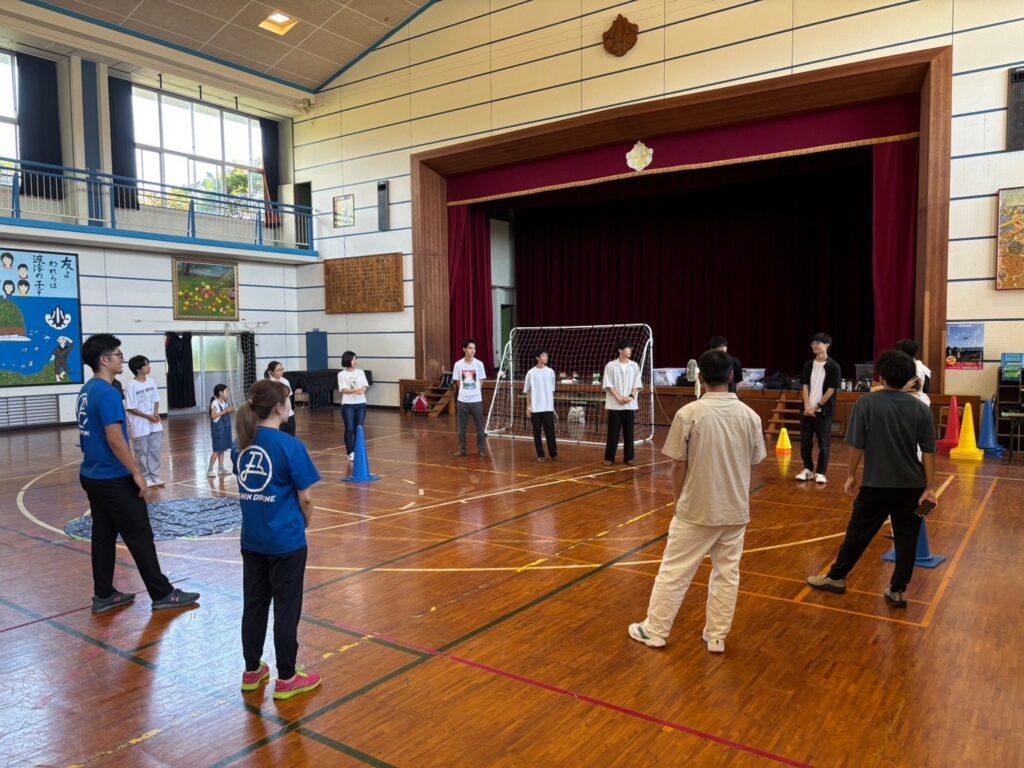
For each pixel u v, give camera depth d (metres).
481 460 9.49
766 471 8.41
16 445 11.62
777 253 15.61
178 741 2.91
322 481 8.21
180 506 7.07
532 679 3.40
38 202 14.09
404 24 15.74
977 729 2.91
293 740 2.90
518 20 14.01
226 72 15.70
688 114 12.20
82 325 14.34
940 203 10.16
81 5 13.05
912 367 4.02
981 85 9.85
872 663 3.52
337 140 17.36
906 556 4.14
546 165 14.63
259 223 16.83
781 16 11.20
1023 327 9.73
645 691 3.27
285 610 3.19
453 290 16.56
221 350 16.98
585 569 5.00
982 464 8.66
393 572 5.00
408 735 2.93
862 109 11.21
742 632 3.92
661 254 17.00
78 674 3.52
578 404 13.90
